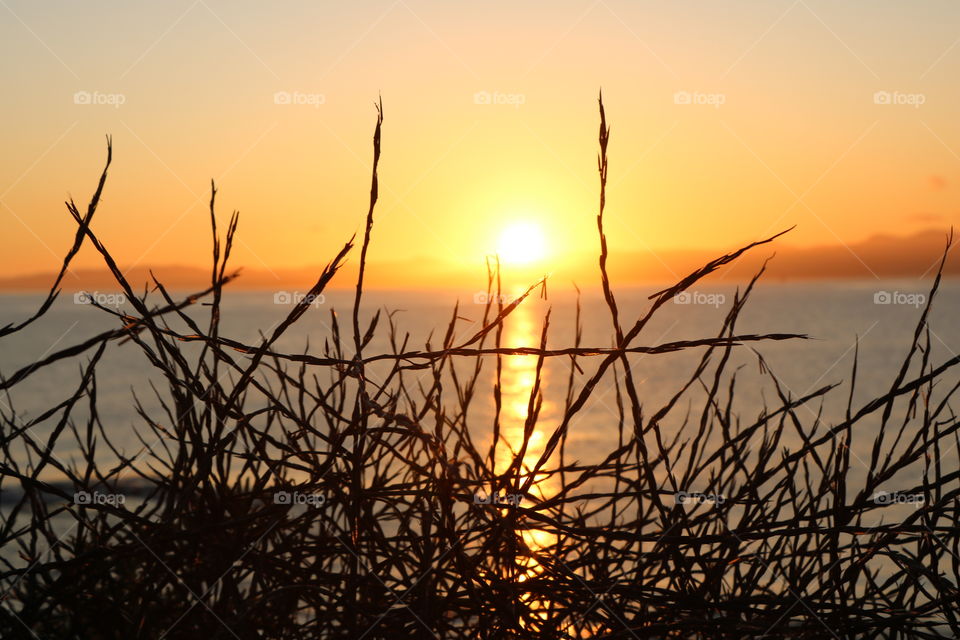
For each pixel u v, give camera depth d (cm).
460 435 181
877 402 171
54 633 187
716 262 153
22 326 139
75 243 144
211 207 163
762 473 174
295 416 163
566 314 10275
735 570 180
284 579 176
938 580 161
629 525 185
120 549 163
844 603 169
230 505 171
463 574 167
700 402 1620
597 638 165
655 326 8144
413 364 162
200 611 173
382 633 168
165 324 182
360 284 160
